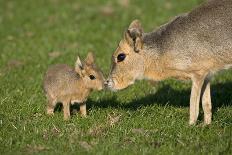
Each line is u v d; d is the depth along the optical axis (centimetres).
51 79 1444
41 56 2136
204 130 1355
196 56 1357
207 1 1391
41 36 2475
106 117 1444
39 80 1786
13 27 2675
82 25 2636
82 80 1427
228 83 1731
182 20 1380
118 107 1524
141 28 1400
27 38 2458
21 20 2789
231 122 1407
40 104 1536
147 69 1414
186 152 1212
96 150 1217
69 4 3064
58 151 1221
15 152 1223
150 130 1347
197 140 1288
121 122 1397
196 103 1380
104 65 1938
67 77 1427
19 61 2073
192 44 1355
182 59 1366
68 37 2442
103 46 2267
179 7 2861
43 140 1291
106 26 2603
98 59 2028
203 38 1350
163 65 1396
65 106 1436
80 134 1326
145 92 1673
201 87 1383
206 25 1352
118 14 2827
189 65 1366
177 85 1720
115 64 1430
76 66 1435
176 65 1377
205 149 1230
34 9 2995
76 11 2922
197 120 1430
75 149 1234
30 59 2097
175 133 1334
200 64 1362
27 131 1345
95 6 3011
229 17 1350
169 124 1388
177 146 1251
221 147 1234
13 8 3034
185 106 1555
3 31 2605
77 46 2286
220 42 1348
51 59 2064
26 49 2256
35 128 1355
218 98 1616
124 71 1423
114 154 1198
